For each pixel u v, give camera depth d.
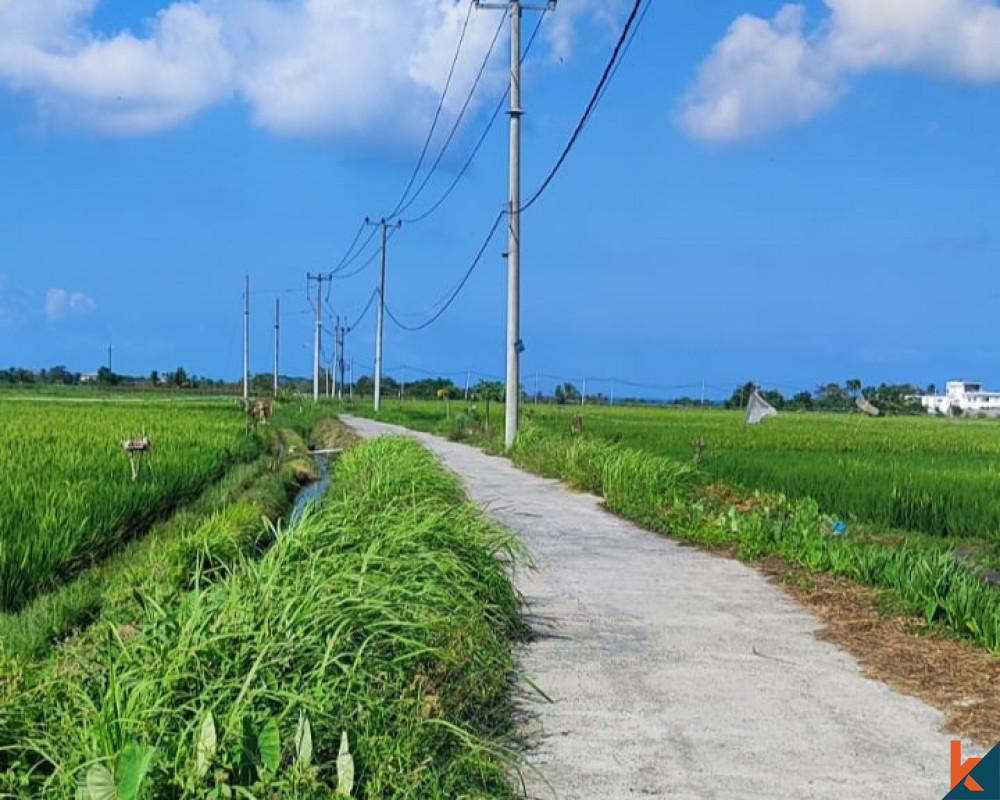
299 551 7.04
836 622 8.46
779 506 14.82
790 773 5.28
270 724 4.29
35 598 9.27
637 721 6.05
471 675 6.09
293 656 5.02
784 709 6.27
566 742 5.71
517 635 7.92
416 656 5.75
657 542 12.67
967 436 36.62
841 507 15.28
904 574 9.49
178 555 9.61
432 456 18.45
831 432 37.88
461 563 7.69
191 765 4.07
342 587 5.98
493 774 5.04
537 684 6.75
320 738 4.60
